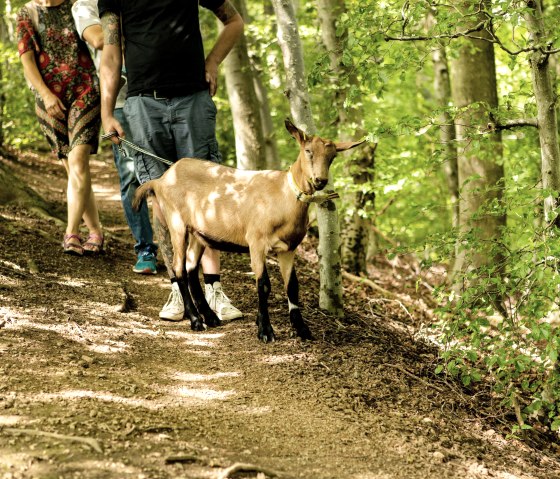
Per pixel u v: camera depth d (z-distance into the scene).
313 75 5.16
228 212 4.80
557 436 4.94
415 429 4.08
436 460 3.73
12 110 12.78
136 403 3.66
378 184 8.20
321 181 4.46
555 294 4.33
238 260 7.21
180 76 5.14
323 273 5.77
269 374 4.38
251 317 5.34
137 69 5.13
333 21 8.02
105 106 5.20
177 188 4.98
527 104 5.61
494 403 5.01
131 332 4.76
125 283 5.82
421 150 10.65
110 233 7.28
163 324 5.07
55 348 4.19
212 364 4.44
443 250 4.91
